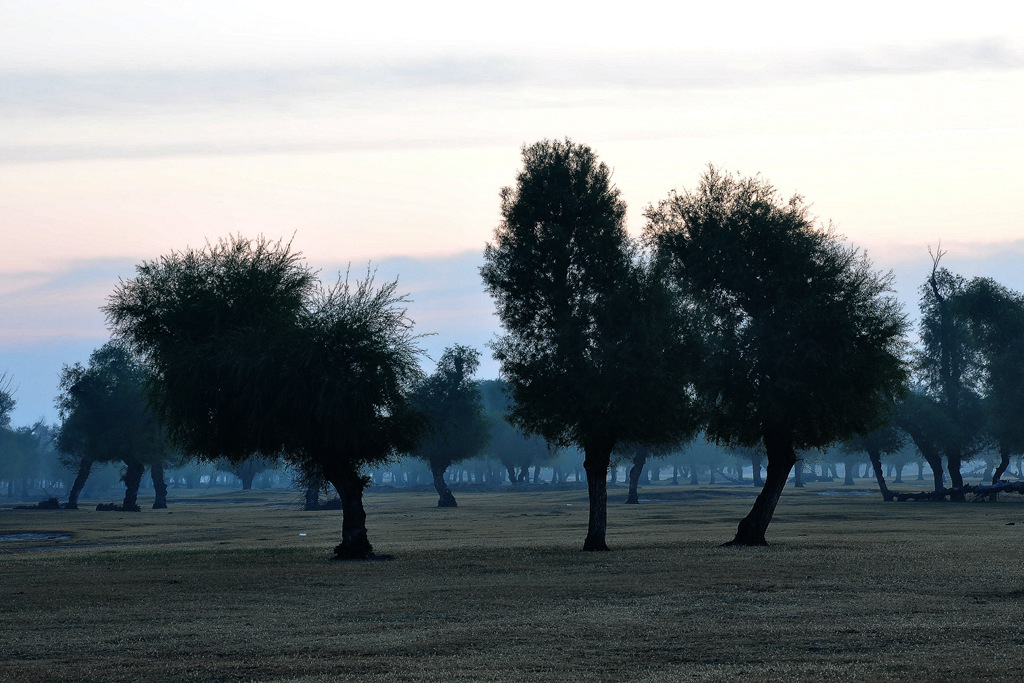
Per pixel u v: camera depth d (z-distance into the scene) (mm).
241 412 41469
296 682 15672
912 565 32375
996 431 99438
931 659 16688
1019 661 16438
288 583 30953
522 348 45562
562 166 46594
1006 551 37938
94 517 96375
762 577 29609
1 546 61938
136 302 43312
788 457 47094
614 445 45438
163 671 16719
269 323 42500
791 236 46781
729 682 15156
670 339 44250
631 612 22828
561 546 46688
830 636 18984
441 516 89688
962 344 109875
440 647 18625
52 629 21547
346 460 42781
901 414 108250
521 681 15477
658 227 49250
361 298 43531
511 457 193000
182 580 32375
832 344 45688
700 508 98625
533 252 44875
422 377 43812
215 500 171125
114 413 117875
